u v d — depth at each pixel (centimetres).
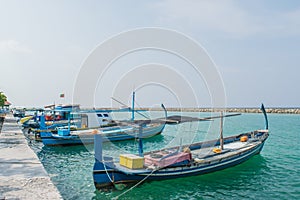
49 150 2245
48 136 2267
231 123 5419
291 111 9400
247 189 1255
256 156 1873
